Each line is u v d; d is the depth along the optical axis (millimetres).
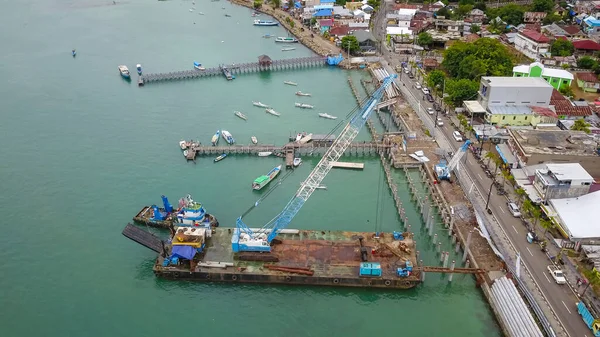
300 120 188750
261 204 137750
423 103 193625
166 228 126812
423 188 144000
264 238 114250
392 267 109000
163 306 103938
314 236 119000
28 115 191500
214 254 113188
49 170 153500
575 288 98625
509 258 108062
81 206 136125
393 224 128875
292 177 151875
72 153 163875
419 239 123438
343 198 141125
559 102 172500
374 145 165500
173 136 176375
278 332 98125
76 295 106250
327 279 106625
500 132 159500
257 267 109312
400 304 104562
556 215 116312
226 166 157500
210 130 181000
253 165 158500
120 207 136000
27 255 117688
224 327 99125
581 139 140250
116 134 177500
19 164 156750
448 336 96500
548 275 102750
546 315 92625
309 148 164750
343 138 133375
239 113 192500
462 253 116000
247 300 105562
